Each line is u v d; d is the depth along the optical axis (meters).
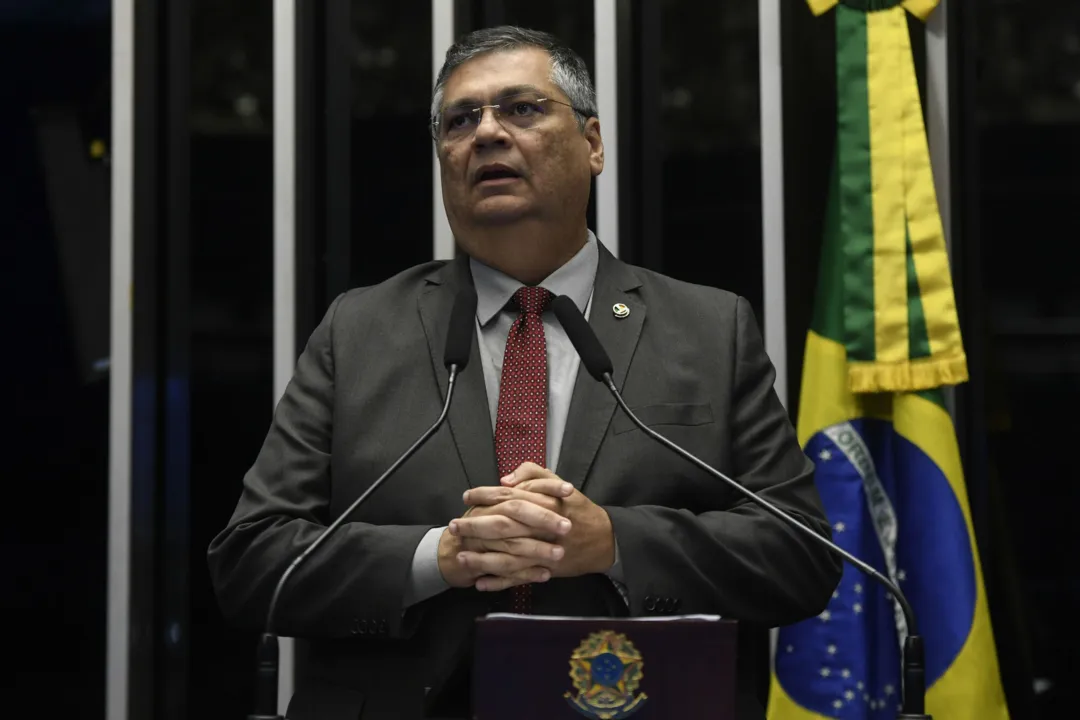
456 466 2.66
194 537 4.35
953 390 4.16
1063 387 4.23
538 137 2.87
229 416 4.39
